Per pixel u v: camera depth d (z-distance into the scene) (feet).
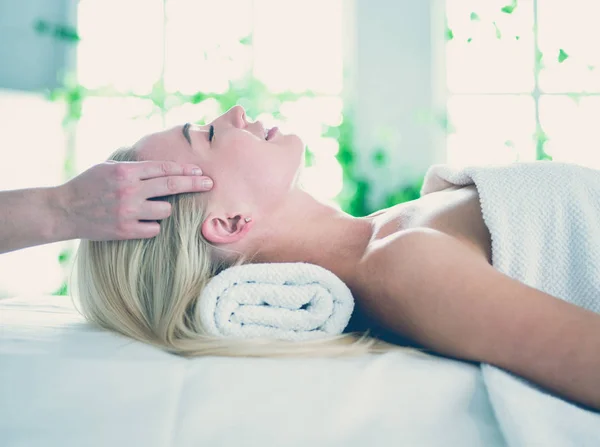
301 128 11.27
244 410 2.41
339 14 11.25
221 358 2.88
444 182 4.03
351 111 11.19
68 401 2.46
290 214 3.66
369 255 3.24
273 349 3.00
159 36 11.41
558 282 3.16
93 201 3.24
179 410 2.42
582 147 10.92
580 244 3.11
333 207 3.84
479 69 11.07
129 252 3.47
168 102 11.41
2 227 3.17
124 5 11.44
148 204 3.28
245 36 11.29
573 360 2.45
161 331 3.22
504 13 10.98
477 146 11.08
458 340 2.73
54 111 11.23
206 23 11.34
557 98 10.94
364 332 3.41
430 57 10.98
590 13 10.82
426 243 2.96
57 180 11.20
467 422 2.42
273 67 11.30
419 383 2.56
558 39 10.91
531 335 2.54
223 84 11.37
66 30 11.43
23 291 10.27
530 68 10.98
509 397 2.32
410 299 2.88
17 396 2.48
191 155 3.58
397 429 2.37
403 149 11.05
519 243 3.12
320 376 2.59
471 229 3.24
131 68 11.45
